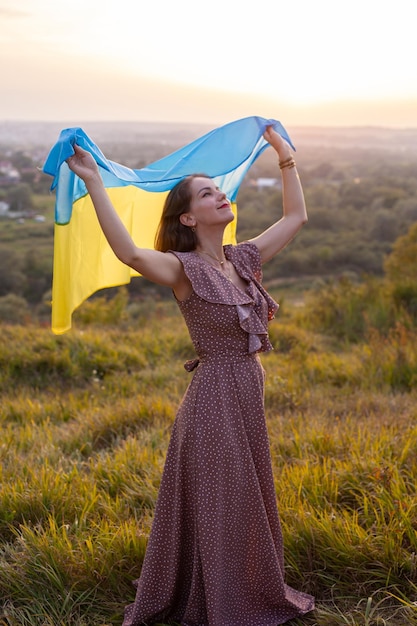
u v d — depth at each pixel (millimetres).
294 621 2754
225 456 2570
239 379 2629
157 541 2707
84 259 2898
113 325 10930
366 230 75688
